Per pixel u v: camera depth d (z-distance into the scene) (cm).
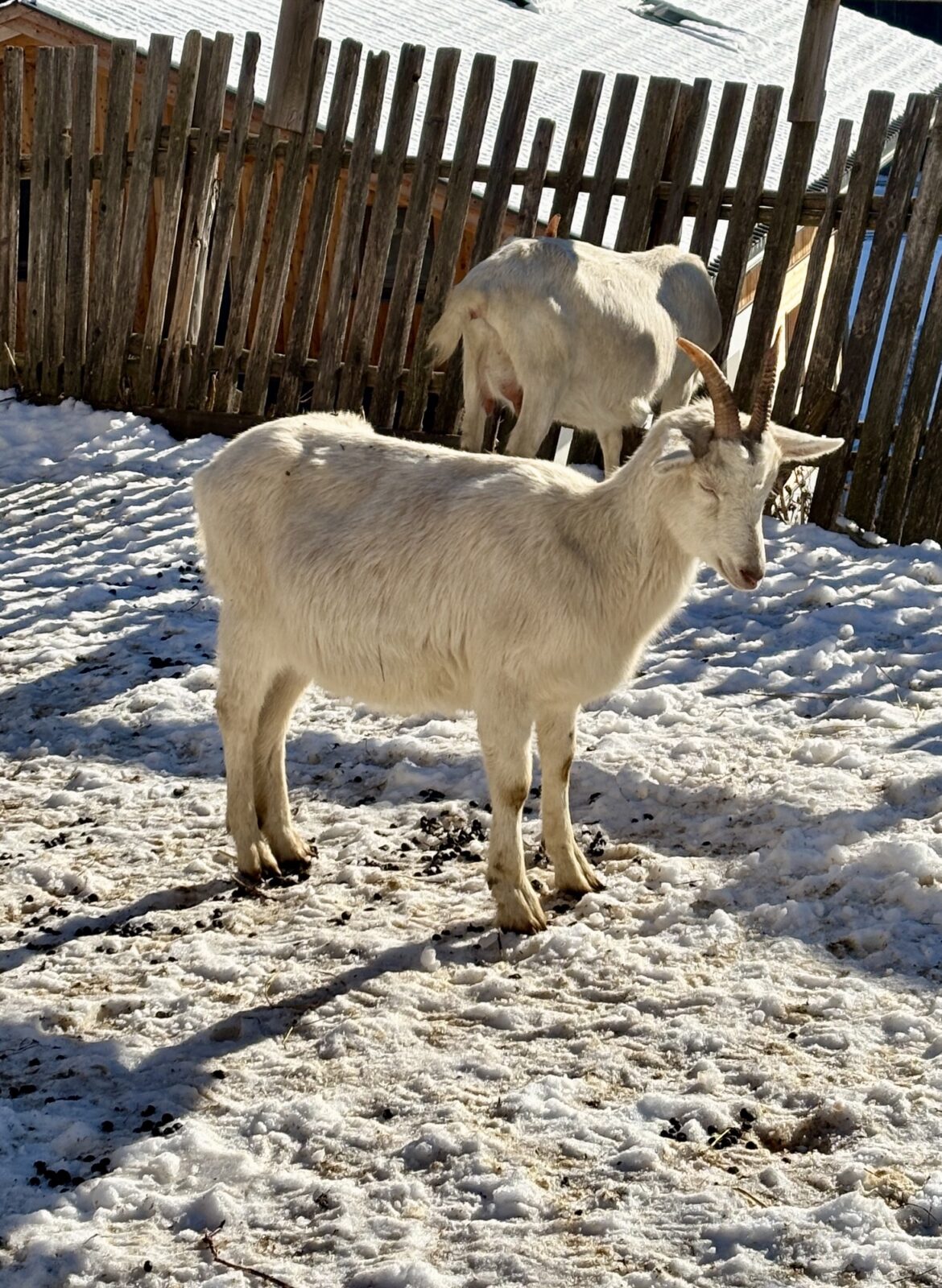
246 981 249
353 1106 216
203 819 308
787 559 417
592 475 473
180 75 518
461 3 855
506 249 421
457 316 423
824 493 446
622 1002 234
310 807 311
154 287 535
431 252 580
